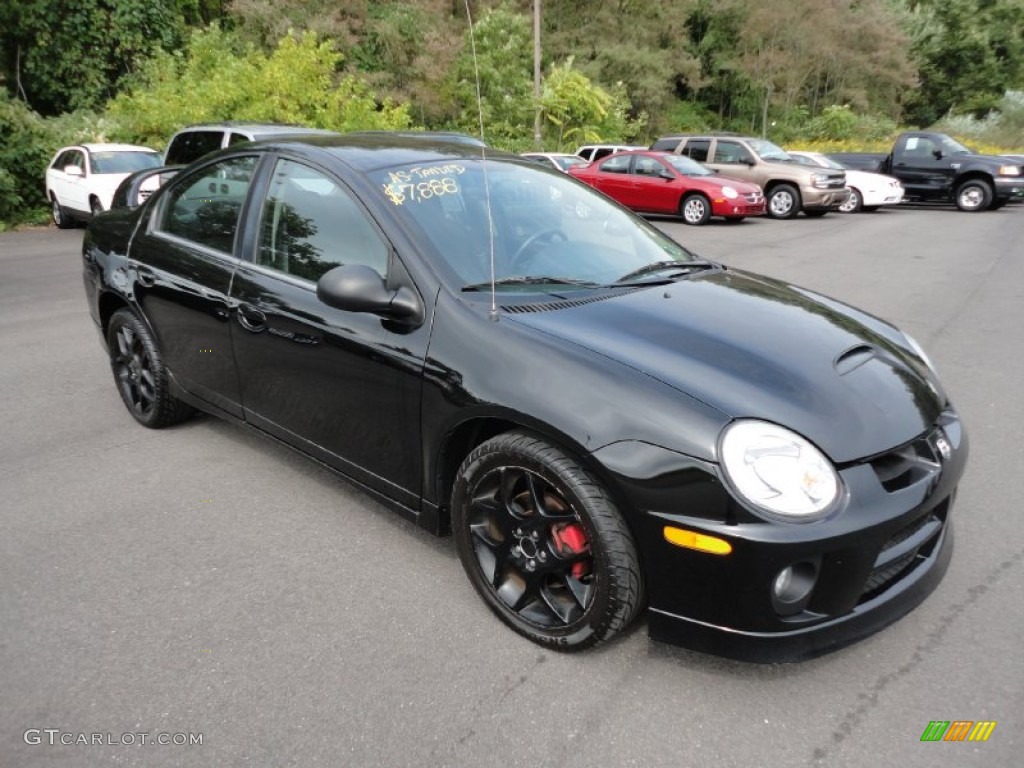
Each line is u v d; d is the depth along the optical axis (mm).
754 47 48906
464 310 2568
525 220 3113
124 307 4207
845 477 2100
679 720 2145
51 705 2195
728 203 15656
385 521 3264
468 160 3342
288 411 3221
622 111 36969
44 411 4582
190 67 20047
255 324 3225
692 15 52625
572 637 2348
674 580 2131
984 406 4750
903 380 2514
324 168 3100
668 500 2074
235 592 2746
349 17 25766
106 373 5363
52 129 16125
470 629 2539
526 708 2188
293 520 3268
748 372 2281
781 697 2232
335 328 2867
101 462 3834
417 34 26266
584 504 2213
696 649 2186
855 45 49000
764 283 3260
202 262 3557
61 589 2762
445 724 2127
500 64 28312
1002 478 3713
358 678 2309
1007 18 58531
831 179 17359
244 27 25328
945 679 2301
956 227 15414
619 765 1991
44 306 7668
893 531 2121
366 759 2008
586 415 2199
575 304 2676
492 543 2529
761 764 1995
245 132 9758
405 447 2740
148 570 2887
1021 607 2662
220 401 3625
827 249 12023
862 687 2273
